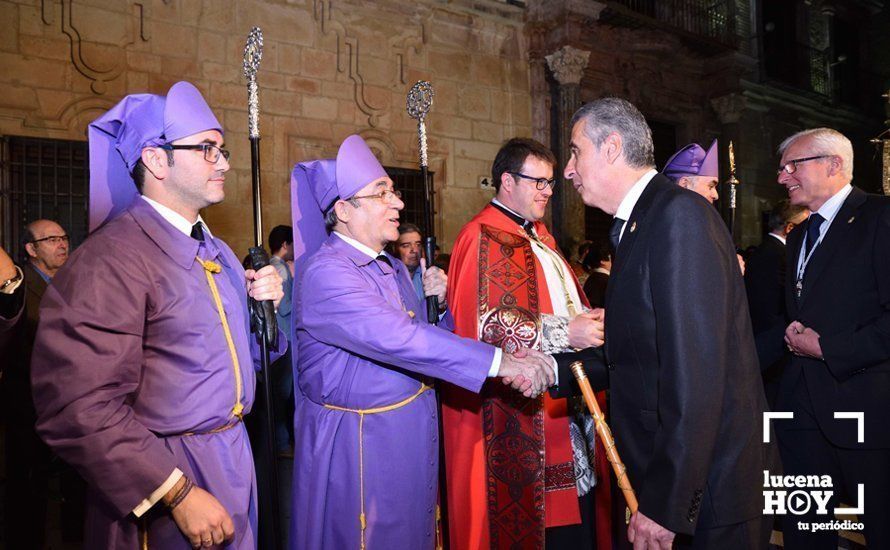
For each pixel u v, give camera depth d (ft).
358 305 6.27
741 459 5.01
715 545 4.97
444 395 8.36
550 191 8.96
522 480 8.07
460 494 8.07
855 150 47.39
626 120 5.64
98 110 20.38
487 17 28.91
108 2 20.54
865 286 7.66
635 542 4.93
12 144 19.34
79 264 4.69
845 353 7.44
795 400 8.20
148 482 4.47
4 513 9.69
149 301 4.92
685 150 10.03
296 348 7.07
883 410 7.54
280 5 23.88
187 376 5.05
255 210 6.31
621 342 5.43
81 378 4.37
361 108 25.64
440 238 27.50
